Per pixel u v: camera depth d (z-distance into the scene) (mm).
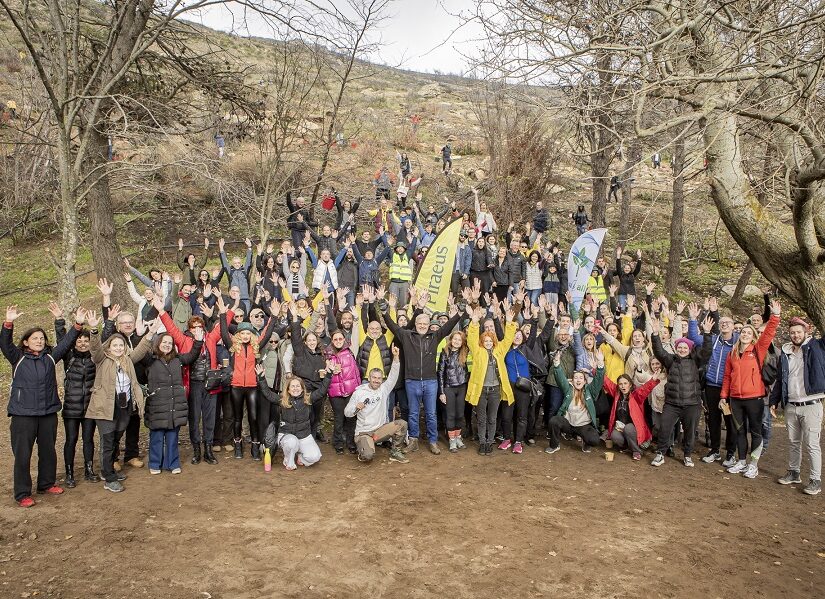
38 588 4934
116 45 13023
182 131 14156
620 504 7125
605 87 7480
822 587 5375
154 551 5602
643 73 7039
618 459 8875
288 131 19062
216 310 10727
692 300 18500
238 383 8180
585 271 12281
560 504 7059
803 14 7051
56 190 17453
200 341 7844
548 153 18750
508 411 9031
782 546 6156
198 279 12109
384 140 31047
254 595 4945
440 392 9047
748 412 8203
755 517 6871
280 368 8539
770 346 8406
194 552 5605
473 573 5402
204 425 8117
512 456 8875
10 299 16453
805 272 8375
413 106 40125
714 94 7301
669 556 5848
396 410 10102
